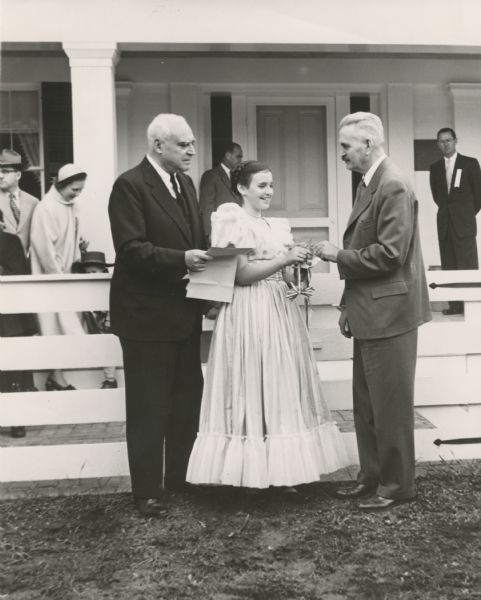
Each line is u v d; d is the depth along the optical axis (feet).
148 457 12.70
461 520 12.19
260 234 12.85
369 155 12.68
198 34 20.77
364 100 29.17
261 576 10.39
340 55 27.43
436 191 28.27
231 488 13.80
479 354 15.44
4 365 14.43
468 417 15.53
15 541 11.76
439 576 10.29
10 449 14.46
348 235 13.12
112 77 20.95
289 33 20.94
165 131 12.66
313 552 11.09
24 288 14.46
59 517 12.73
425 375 15.39
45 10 20.44
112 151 20.99
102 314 18.47
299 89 28.71
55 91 27.07
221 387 12.52
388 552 11.07
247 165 13.19
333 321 16.02
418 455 15.29
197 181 28.32
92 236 21.09
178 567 10.72
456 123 29.27
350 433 14.90
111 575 10.52
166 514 12.66
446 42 21.31
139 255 12.27
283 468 12.07
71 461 14.49
